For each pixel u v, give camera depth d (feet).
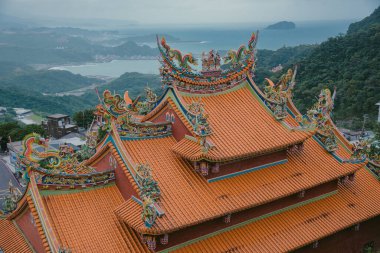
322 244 89.81
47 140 66.95
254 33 92.94
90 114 419.33
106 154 78.89
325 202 90.74
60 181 68.95
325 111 97.40
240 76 92.94
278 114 87.61
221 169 77.00
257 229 78.23
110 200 72.90
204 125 72.33
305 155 91.40
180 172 74.90
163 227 61.82
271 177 81.87
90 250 63.26
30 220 72.59
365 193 96.94
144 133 78.84
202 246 70.85
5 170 292.40
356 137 281.13
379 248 103.50
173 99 80.89
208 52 87.35
